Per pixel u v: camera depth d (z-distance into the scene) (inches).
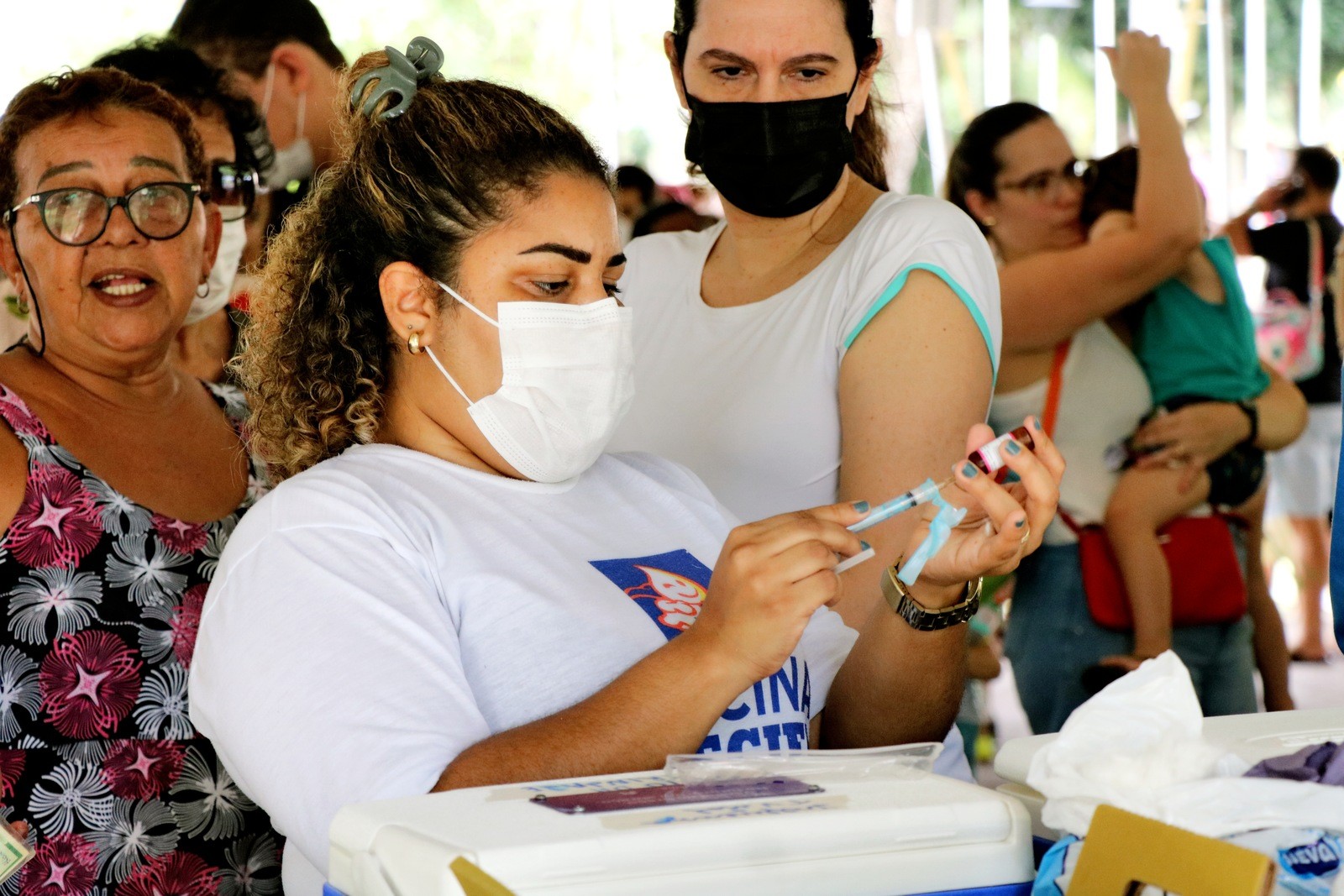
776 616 47.8
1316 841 35.7
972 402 69.1
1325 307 194.5
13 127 71.6
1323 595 203.2
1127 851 34.4
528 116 57.3
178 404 76.1
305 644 47.9
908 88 179.0
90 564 65.7
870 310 69.4
